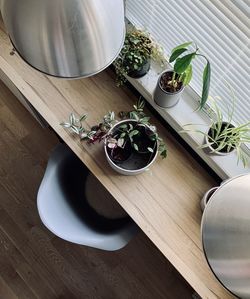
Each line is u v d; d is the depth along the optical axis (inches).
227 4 36.7
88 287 76.3
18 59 56.7
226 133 47.6
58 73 30.3
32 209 79.9
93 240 54.8
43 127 83.5
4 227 78.8
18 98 80.5
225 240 22.5
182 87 50.2
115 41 29.5
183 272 49.4
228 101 49.4
